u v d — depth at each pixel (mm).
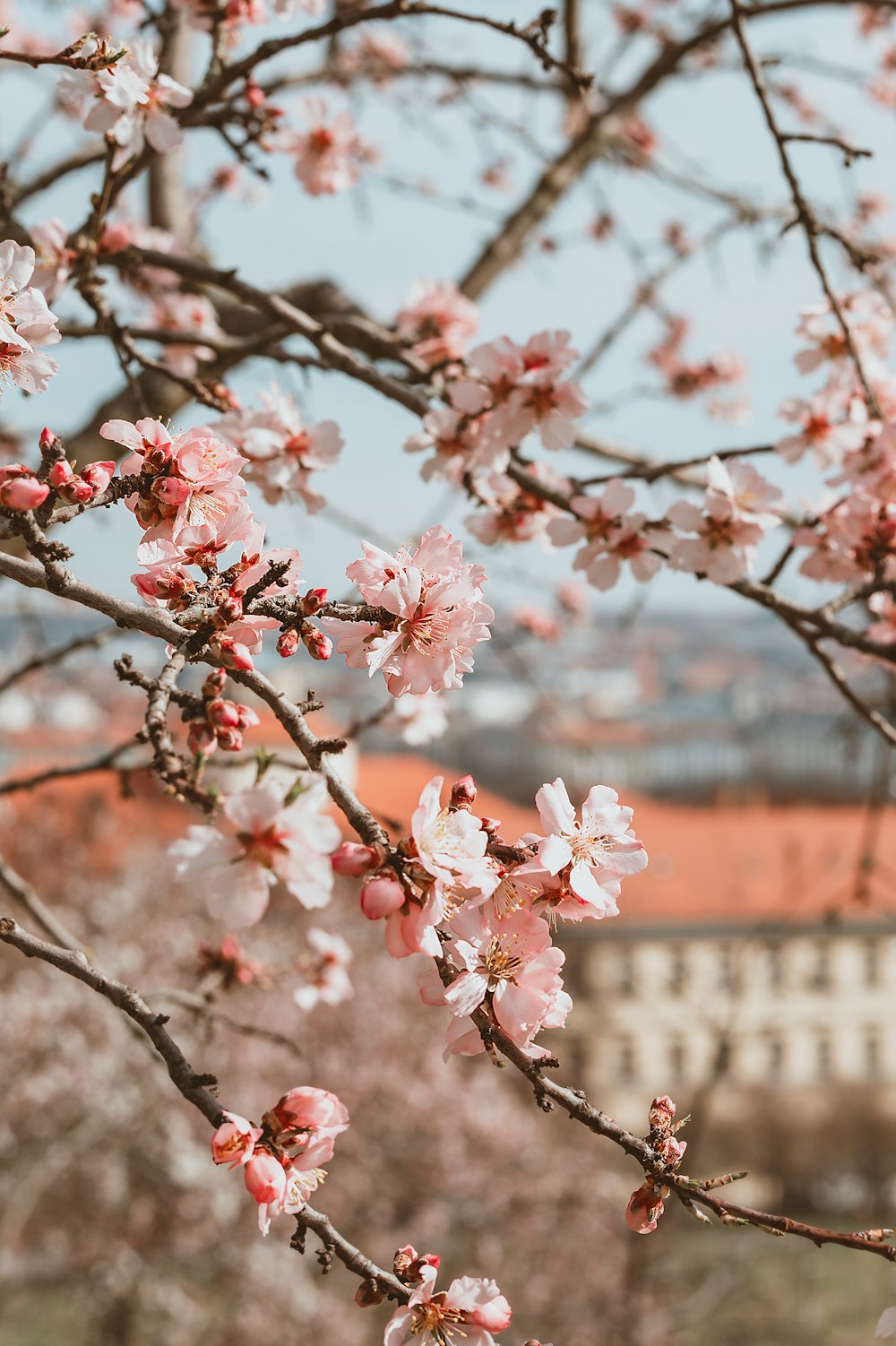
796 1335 18156
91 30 2637
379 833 1546
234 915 1461
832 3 4500
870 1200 40625
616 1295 15922
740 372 6641
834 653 4387
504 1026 1631
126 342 3195
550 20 2859
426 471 3145
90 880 18719
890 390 3523
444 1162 17312
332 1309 14359
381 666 1784
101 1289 14234
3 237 3359
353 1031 17266
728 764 80500
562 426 3080
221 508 1829
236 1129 1599
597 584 3107
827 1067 41281
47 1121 13484
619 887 1750
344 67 6219
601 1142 19766
